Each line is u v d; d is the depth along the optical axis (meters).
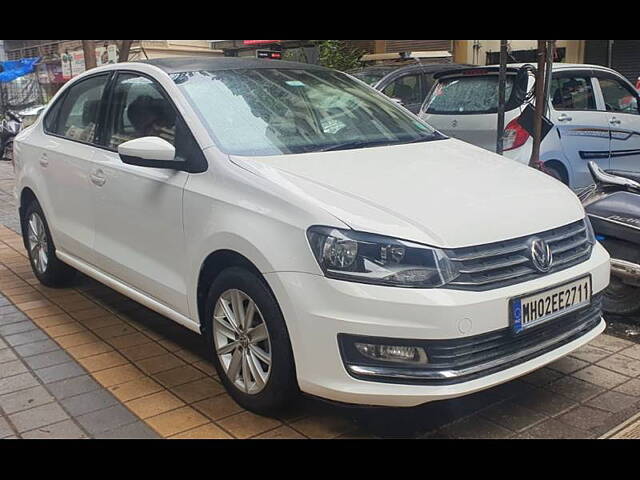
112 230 4.45
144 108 4.27
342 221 3.06
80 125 4.98
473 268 3.04
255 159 3.61
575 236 3.55
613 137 7.63
